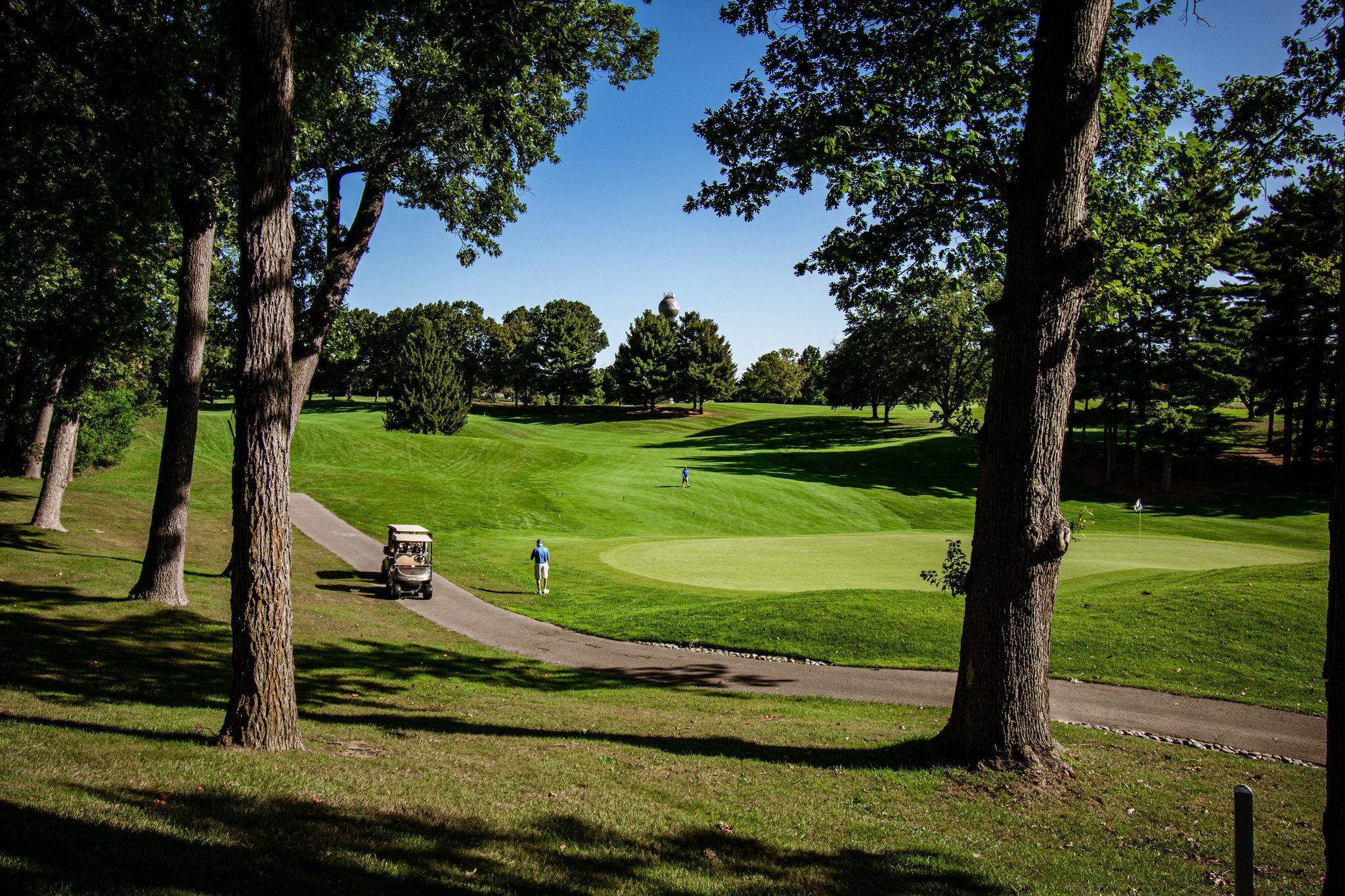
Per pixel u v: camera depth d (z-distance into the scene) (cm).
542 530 3631
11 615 1282
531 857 537
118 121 1127
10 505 2597
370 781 659
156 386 3309
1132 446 5703
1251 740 1092
